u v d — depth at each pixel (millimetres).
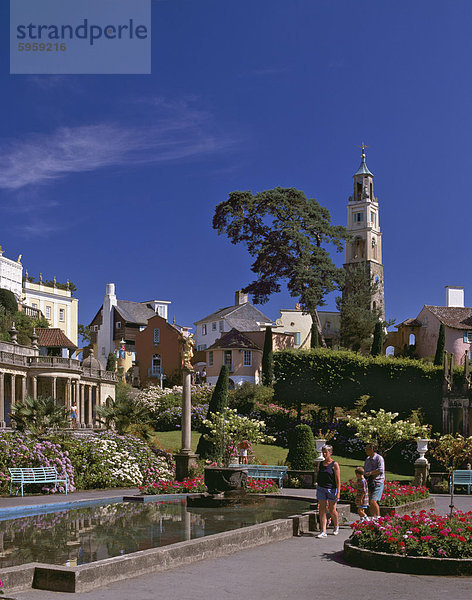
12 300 67562
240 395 54375
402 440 42938
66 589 9531
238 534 13227
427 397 49125
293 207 77062
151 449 35469
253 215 77875
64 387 55875
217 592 9609
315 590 9844
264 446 46781
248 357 74375
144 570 10781
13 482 23969
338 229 79375
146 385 83062
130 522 16203
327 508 16844
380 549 11758
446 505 23422
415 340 81438
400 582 10430
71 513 18312
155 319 84750
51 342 62406
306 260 74250
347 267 111625
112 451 29453
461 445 34938
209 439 37688
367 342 85562
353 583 10336
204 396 58625
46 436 28031
